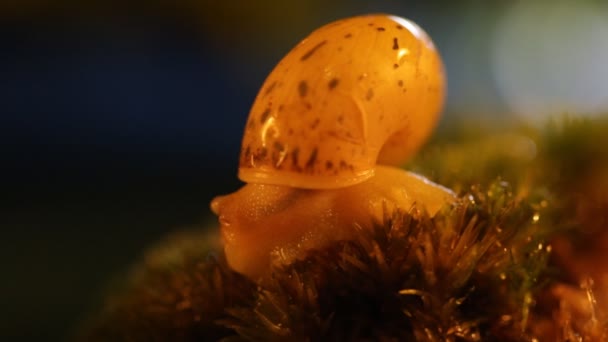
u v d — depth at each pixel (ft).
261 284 0.26
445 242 0.25
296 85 0.26
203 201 0.91
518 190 0.29
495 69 1.32
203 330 0.28
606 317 0.27
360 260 0.25
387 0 1.85
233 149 1.12
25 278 0.71
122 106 1.31
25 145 1.12
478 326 0.26
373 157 0.26
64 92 1.37
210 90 1.42
